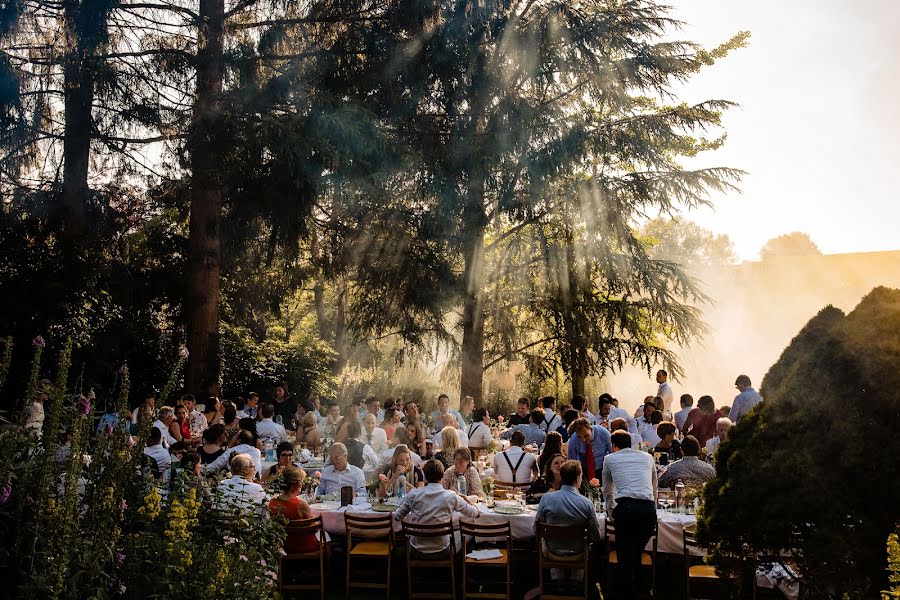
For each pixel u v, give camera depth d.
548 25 19.97
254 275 21.59
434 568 8.87
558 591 8.15
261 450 12.20
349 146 16.19
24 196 17.30
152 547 5.04
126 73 17.23
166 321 19.89
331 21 18.30
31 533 4.44
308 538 8.12
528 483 10.02
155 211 20.19
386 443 12.60
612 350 22.39
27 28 16.56
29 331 15.87
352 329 22.53
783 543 4.75
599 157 21.39
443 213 19.20
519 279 22.92
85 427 5.09
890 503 4.40
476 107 20.19
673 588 8.76
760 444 4.90
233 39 17.44
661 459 11.72
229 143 15.59
